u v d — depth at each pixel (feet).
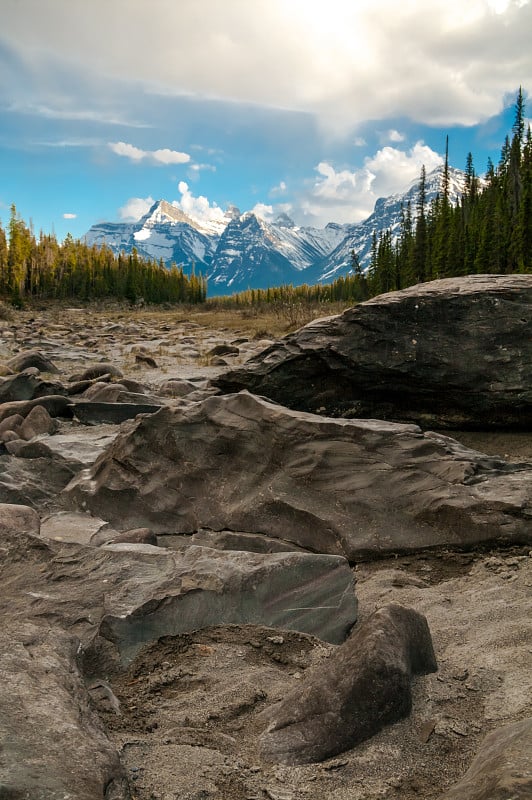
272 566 16.01
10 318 150.71
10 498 26.05
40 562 16.66
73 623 14.11
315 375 33.83
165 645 14.52
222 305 240.73
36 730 9.42
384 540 19.70
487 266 174.91
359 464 21.34
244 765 10.27
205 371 63.10
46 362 62.03
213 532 22.17
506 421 30.83
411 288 33.86
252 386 34.73
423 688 12.06
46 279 286.25
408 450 21.35
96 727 10.32
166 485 23.77
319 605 15.78
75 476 27.50
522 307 30.73
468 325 30.96
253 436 23.07
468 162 259.60
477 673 12.61
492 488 20.04
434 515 19.77
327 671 11.63
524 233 160.76
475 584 17.34
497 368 30.45
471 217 217.77
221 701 12.28
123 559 16.62
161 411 24.75
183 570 16.07
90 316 186.60
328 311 136.56
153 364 65.98
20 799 8.09
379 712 11.01
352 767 10.19
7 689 10.30
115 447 25.62
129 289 290.15
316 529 20.56
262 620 15.52
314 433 22.18
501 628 14.44
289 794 9.55
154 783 9.66
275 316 142.10
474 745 10.58
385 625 12.09
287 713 11.28
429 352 31.22
